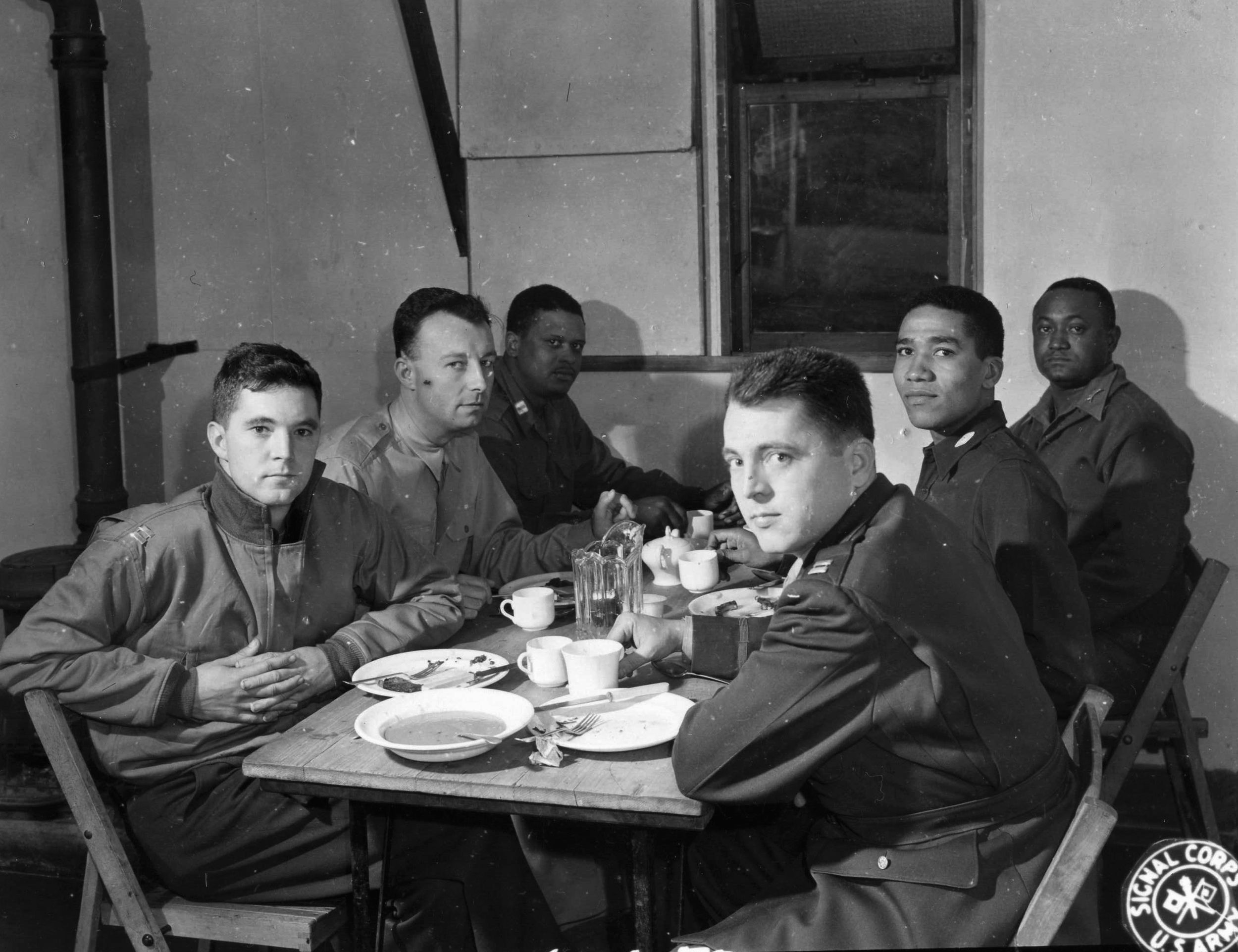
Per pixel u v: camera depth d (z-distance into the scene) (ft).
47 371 12.30
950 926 5.23
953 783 5.41
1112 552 9.50
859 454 5.56
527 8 11.87
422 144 12.46
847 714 5.29
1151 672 9.12
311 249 12.82
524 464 11.00
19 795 9.86
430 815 6.56
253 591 6.96
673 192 11.88
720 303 12.03
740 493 5.59
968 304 7.77
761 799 5.33
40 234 12.20
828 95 11.75
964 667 5.32
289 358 6.82
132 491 13.37
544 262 12.19
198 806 6.60
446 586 7.72
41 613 6.57
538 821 7.39
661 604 7.89
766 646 5.42
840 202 11.91
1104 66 10.59
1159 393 10.77
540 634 7.65
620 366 12.12
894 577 5.30
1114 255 10.76
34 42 12.10
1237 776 10.82
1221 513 10.71
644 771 5.58
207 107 12.84
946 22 11.41
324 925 6.44
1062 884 5.06
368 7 12.37
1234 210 10.42
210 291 13.07
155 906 6.57
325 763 5.66
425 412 8.82
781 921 5.44
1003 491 7.27
